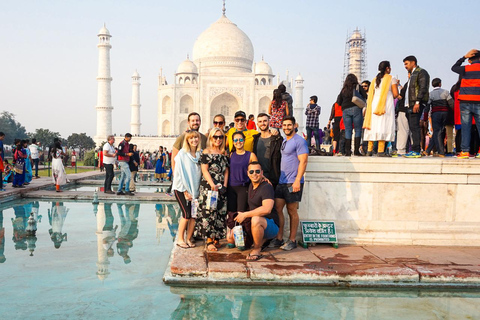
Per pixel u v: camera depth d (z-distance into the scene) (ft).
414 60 23.41
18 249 20.29
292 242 19.70
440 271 15.97
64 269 17.01
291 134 19.47
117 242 22.26
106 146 41.91
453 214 21.42
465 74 22.30
